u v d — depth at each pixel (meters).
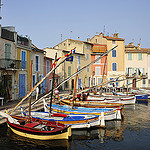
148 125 14.46
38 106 18.38
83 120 12.54
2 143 10.32
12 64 19.36
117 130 13.12
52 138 10.50
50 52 37.19
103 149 10.01
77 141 11.05
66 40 39.53
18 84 21.38
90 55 43.72
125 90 36.78
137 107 22.97
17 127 11.23
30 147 10.02
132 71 42.88
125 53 43.16
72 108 15.81
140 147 10.29
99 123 13.41
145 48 46.81
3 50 18.95
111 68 42.88
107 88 35.41
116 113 15.83
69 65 37.66
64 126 11.16
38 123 11.64
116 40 43.25
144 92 33.06
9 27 21.22
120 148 10.14
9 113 13.20
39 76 27.00
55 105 16.89
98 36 46.12
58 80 35.34
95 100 21.66
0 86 17.95
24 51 22.92
